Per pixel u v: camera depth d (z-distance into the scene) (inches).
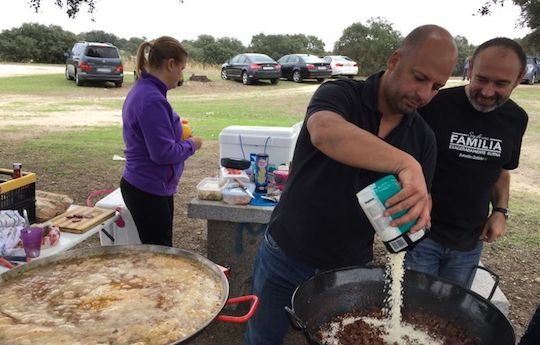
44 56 1389.0
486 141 86.6
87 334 50.8
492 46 80.4
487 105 83.0
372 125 66.2
